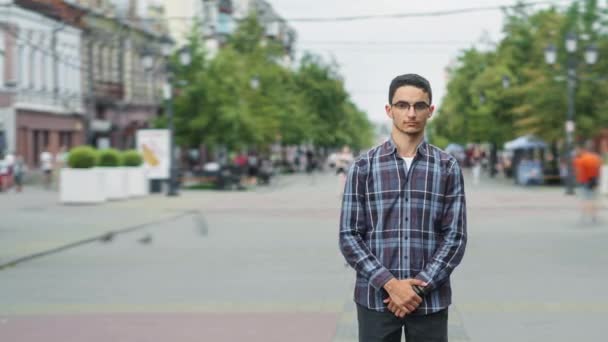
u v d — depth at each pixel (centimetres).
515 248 1666
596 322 940
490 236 1916
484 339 857
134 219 2481
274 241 1844
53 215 2644
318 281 1252
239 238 1920
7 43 4644
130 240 1900
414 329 464
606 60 4394
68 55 5512
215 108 4538
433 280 454
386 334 466
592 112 4438
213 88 4531
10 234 2006
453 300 1080
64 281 1276
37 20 5047
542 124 4509
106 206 3075
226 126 4578
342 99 8931
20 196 3706
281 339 864
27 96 4919
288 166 8200
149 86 6931
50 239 1878
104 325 941
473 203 3152
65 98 5453
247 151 5916
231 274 1331
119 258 1563
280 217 2580
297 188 4762
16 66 4778
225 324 941
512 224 2250
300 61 8894
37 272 1382
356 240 467
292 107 7081
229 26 8519
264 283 1234
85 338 877
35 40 5025
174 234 2039
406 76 467
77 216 2603
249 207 3048
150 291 1170
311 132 8300
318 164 9112
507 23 5588
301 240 1862
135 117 6600
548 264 1421
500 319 959
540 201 3262
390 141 476
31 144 4972
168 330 912
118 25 6216
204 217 2592
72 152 3259
